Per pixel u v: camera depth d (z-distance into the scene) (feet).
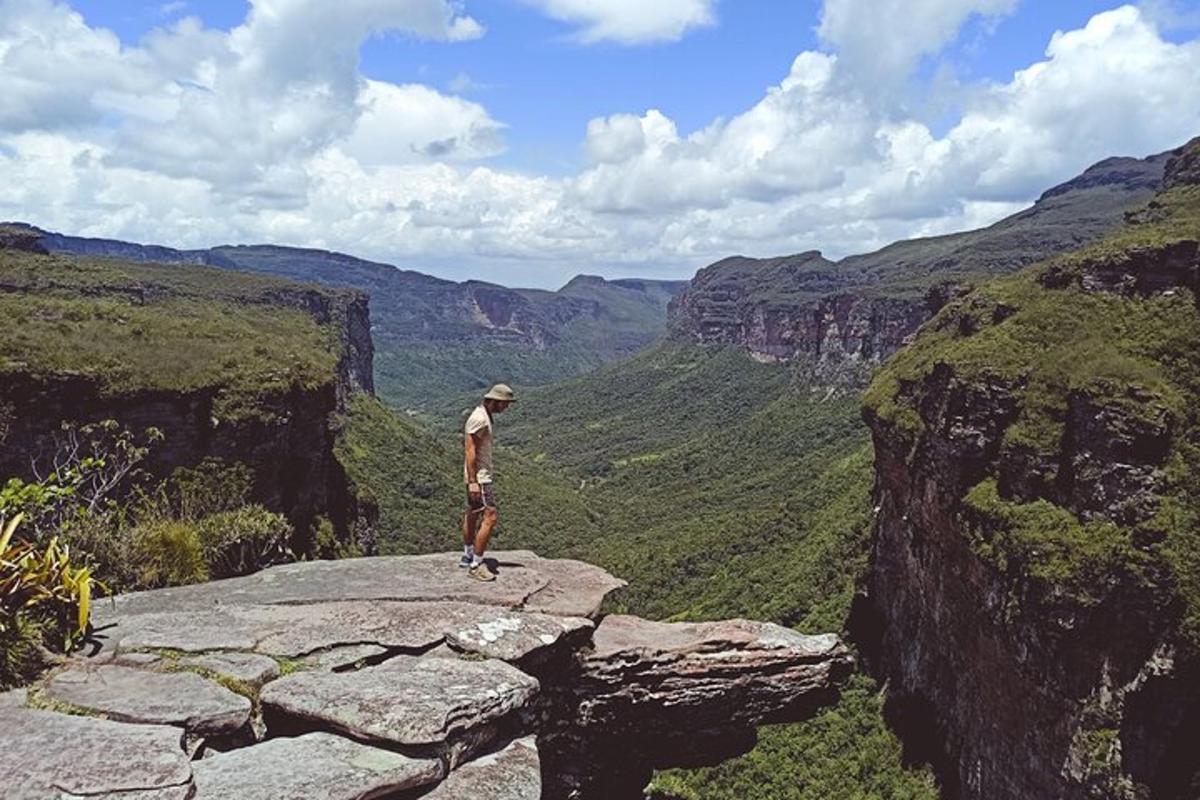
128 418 107.24
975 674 139.03
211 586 37.32
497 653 32.63
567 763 38.63
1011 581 124.67
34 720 23.54
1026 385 139.23
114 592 37.24
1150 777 106.52
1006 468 135.64
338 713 25.82
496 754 27.50
